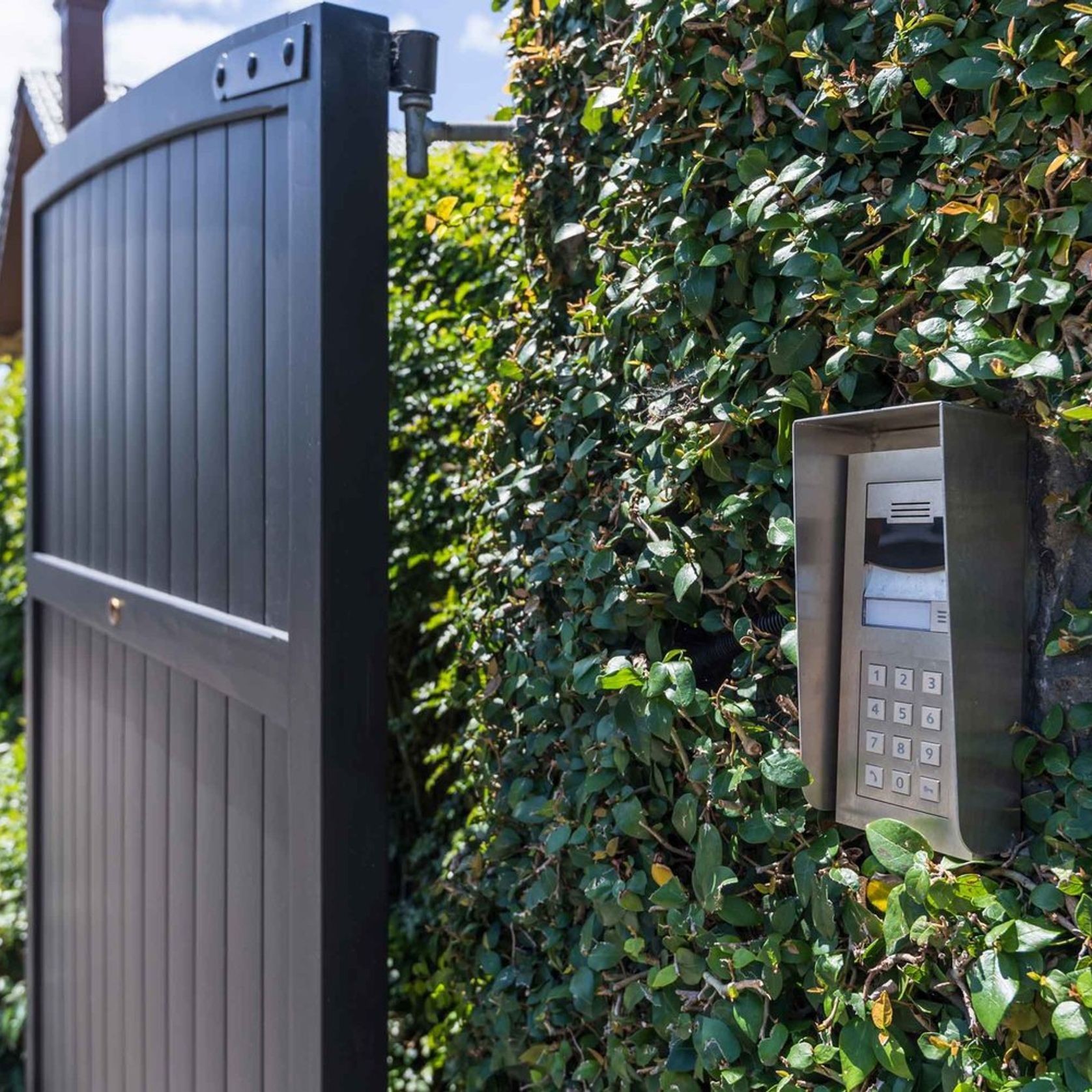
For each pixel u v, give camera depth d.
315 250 1.56
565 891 1.57
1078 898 0.91
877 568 1.08
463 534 2.86
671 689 1.24
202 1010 2.03
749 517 1.24
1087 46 0.90
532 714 1.62
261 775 1.80
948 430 0.95
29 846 3.05
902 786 1.04
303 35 1.58
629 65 1.39
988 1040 0.96
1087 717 0.95
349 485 1.58
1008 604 1.00
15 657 5.50
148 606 2.18
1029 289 0.93
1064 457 0.98
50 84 3.42
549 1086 1.58
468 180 2.98
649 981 1.31
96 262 2.53
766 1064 1.15
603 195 1.43
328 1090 1.57
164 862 2.20
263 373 1.77
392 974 2.80
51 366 2.90
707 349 1.30
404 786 3.16
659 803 1.38
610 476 1.53
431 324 3.04
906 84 1.07
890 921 1.02
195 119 1.91
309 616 1.59
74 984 2.75
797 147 1.20
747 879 1.26
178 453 2.10
